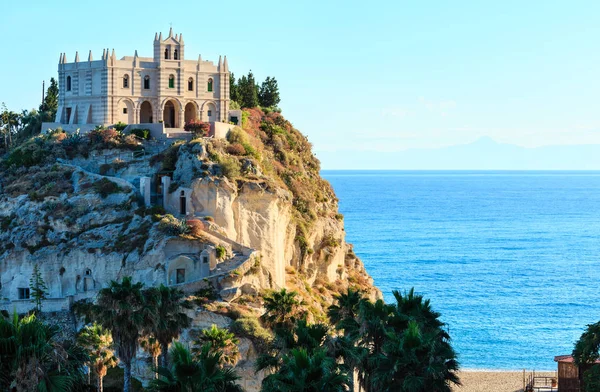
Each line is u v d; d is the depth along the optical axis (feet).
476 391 483.92
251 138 608.19
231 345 357.61
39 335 216.95
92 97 611.06
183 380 246.68
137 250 483.10
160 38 618.85
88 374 399.65
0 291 506.48
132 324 330.34
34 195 526.57
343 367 295.07
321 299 588.91
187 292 453.58
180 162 529.86
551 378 478.59
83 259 494.18
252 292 467.93
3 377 211.82
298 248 588.91
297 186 615.98
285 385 255.29
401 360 286.46
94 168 559.38
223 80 640.17
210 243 480.23
